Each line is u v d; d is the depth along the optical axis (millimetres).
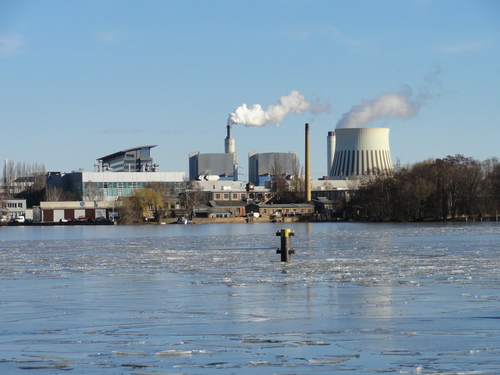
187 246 100312
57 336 27922
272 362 23359
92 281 48781
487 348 24984
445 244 96625
